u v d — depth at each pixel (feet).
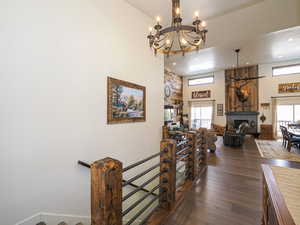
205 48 17.42
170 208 6.03
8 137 5.61
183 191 7.52
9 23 5.66
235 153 15.84
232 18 14.73
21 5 5.96
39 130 6.43
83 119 8.14
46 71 6.68
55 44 6.99
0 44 5.45
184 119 33.22
